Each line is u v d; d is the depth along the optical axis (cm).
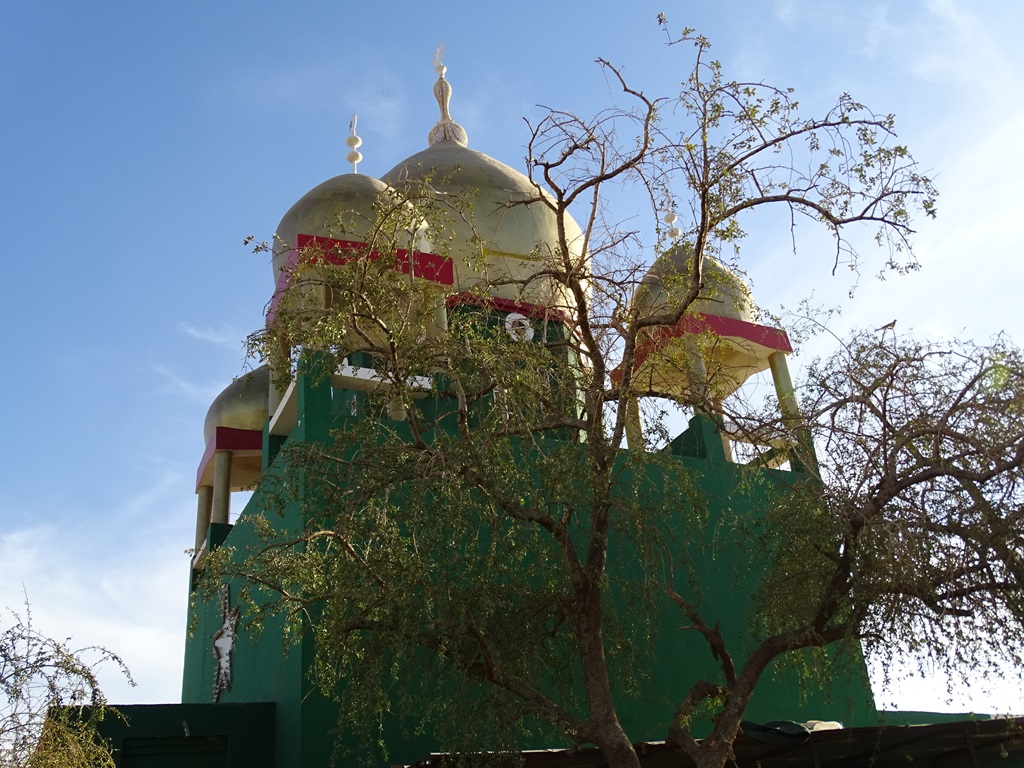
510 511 896
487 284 1062
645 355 1073
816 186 958
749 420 1028
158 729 1187
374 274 959
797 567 996
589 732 856
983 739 1113
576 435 990
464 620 851
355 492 927
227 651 1565
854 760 1152
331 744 1103
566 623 988
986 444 883
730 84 961
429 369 952
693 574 1005
